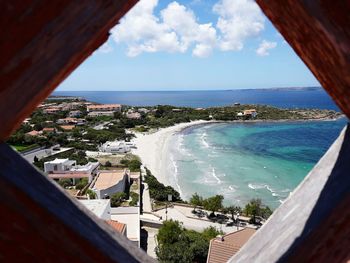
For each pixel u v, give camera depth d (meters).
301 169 72.69
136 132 119.44
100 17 1.01
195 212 43.84
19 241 1.01
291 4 1.07
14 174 1.02
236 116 154.88
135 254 1.27
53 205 1.08
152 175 63.31
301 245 1.23
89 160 70.44
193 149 93.75
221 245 20.45
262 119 154.88
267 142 104.06
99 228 1.22
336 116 157.25
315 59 1.18
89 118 126.44
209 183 62.69
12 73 0.93
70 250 1.07
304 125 136.62
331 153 1.59
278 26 1.24
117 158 79.25
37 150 77.06
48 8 0.91
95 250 1.10
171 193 49.72
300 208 1.47
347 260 1.21
